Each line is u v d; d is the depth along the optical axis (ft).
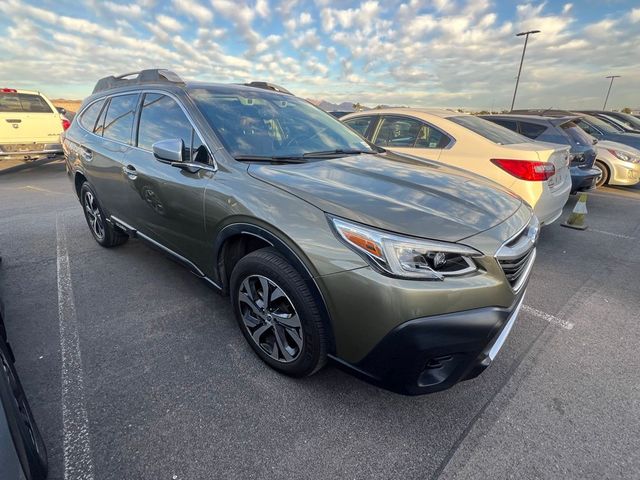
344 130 11.09
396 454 5.89
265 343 7.56
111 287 10.87
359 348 5.90
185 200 8.27
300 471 5.58
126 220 11.27
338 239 5.87
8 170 34.81
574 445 6.12
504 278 5.96
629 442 6.19
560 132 20.04
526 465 5.76
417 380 5.80
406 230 5.74
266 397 6.91
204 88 9.66
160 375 7.40
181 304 10.00
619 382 7.54
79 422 6.29
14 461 3.57
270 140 8.86
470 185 8.00
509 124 21.75
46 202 21.58
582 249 15.11
